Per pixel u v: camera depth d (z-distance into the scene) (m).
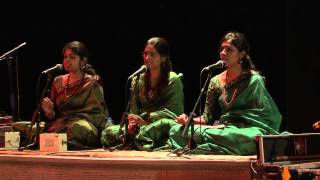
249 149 6.96
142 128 8.03
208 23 10.27
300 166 5.42
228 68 7.68
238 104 7.49
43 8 11.38
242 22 9.98
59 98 8.74
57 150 7.66
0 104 11.69
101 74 11.27
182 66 10.55
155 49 8.17
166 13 10.64
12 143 8.41
